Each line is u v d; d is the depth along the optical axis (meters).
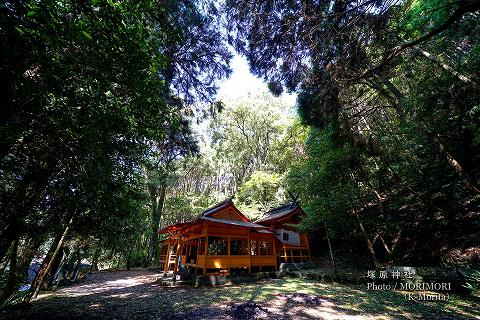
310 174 12.16
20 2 1.92
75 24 2.21
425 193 10.18
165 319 5.51
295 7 5.93
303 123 9.07
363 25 5.82
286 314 5.66
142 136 4.07
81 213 5.81
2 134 2.69
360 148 10.37
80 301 7.64
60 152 3.36
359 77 6.62
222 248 15.36
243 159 29.97
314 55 6.69
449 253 8.72
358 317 5.42
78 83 2.86
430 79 7.88
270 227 14.36
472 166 7.80
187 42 6.27
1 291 6.36
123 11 2.57
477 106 6.48
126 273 17.22
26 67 2.28
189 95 7.75
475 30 6.68
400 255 10.37
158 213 22.47
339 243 15.29
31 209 4.41
